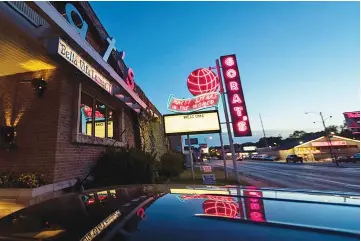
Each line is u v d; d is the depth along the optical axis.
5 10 3.67
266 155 72.81
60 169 5.28
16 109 5.62
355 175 16.45
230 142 11.83
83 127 6.75
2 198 4.35
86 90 6.96
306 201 1.62
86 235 1.14
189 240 1.02
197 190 2.09
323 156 53.97
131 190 2.09
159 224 1.19
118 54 10.54
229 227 1.13
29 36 4.22
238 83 12.39
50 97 5.56
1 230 1.29
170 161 13.85
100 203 1.62
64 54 4.72
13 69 5.69
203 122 12.61
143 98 13.62
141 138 12.17
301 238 1.01
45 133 5.32
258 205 1.51
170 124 12.89
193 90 13.13
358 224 1.16
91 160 6.82
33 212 1.46
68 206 1.56
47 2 4.04
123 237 1.09
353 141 52.75
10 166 5.24
